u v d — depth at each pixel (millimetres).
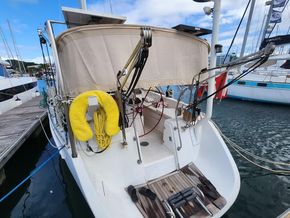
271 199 3279
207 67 2479
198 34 2531
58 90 2350
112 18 2512
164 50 2076
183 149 2518
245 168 4340
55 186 3975
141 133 3150
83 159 2016
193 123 2588
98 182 1946
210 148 2510
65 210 3270
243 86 11703
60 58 1895
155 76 2053
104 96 1815
